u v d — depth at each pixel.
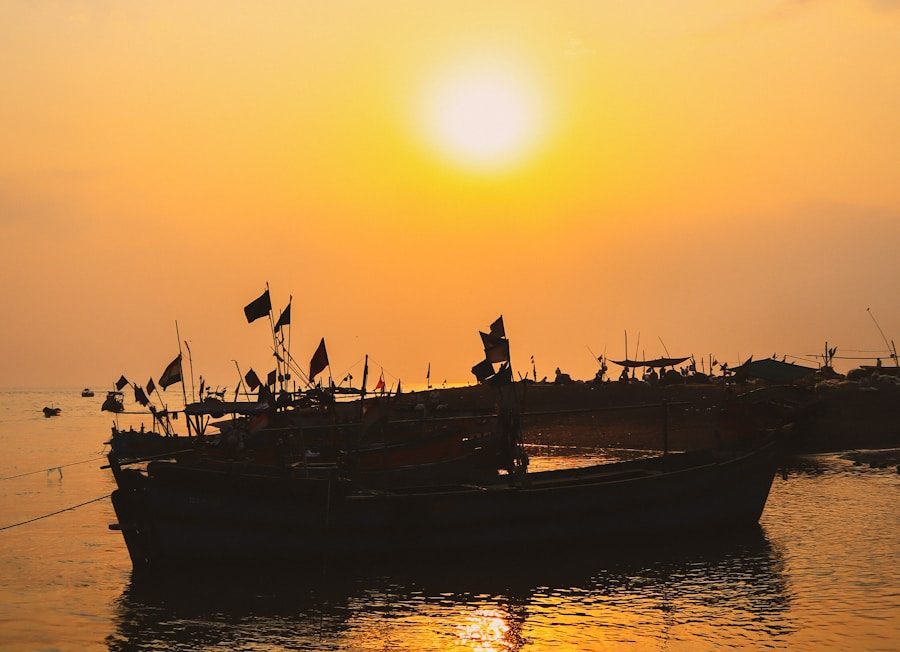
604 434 82.75
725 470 38.19
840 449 67.62
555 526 35.44
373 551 33.84
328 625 27.22
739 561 34.09
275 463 43.41
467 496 34.50
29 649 25.34
